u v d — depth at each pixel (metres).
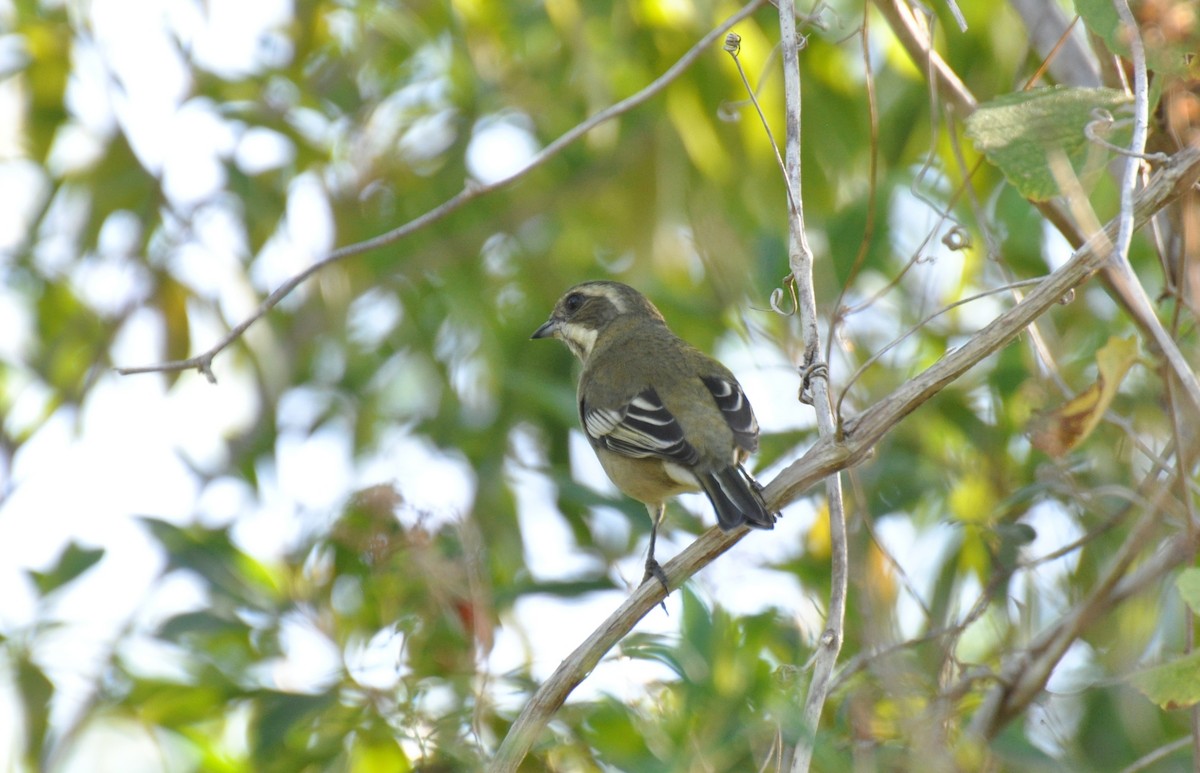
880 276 12.50
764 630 9.75
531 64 14.93
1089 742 10.41
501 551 13.03
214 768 11.29
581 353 12.99
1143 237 11.87
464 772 9.32
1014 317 7.53
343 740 10.30
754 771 9.28
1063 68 9.65
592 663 7.88
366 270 14.95
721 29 8.81
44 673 11.49
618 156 14.71
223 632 11.02
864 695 8.95
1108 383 8.02
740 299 13.16
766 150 13.20
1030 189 7.91
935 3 12.60
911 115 13.23
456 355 15.19
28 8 14.65
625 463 10.74
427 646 10.02
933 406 12.07
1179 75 7.65
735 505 8.17
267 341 14.67
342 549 11.03
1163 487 8.85
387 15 14.05
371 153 15.16
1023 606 10.25
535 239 15.68
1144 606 10.28
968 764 8.94
